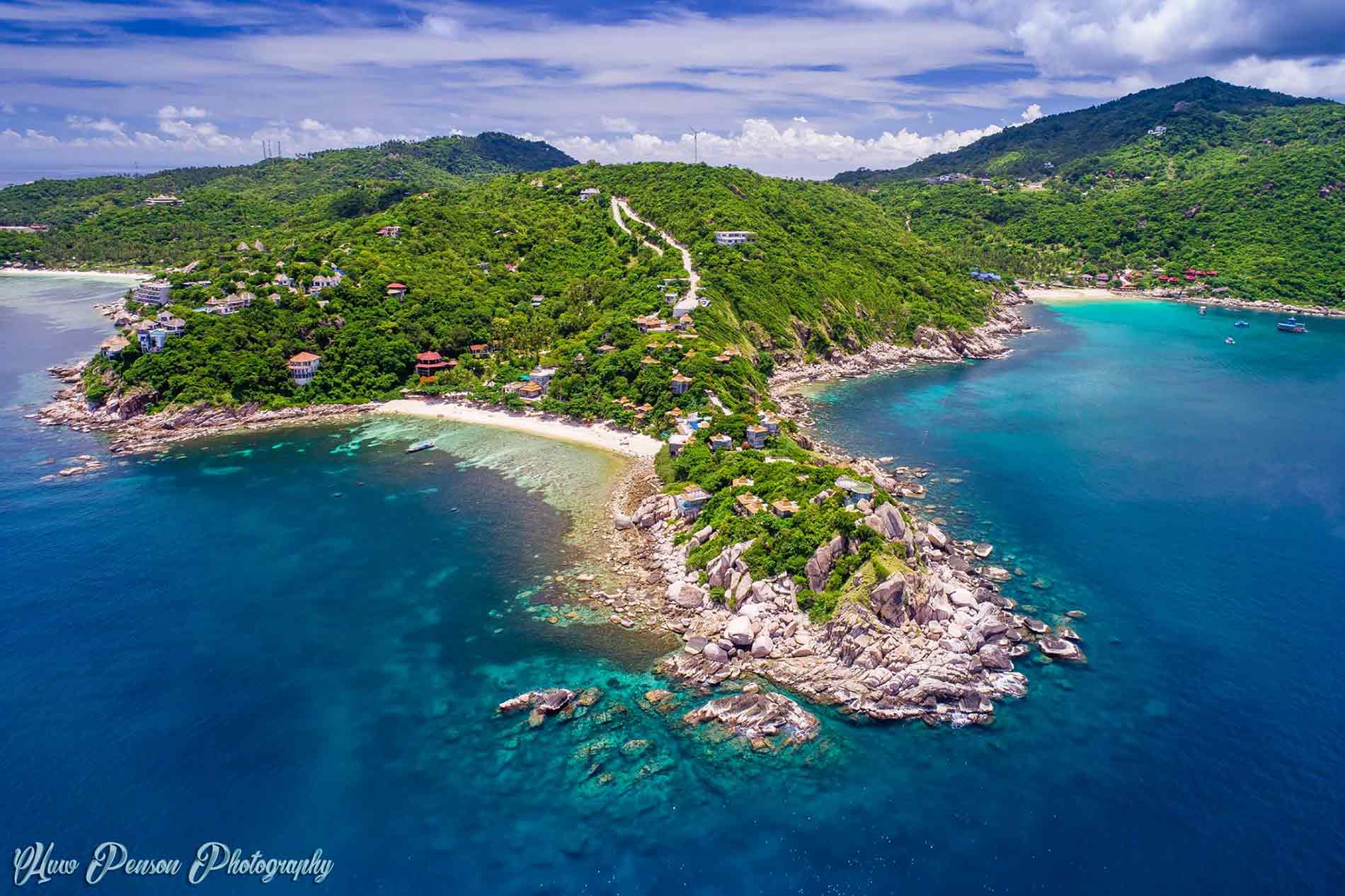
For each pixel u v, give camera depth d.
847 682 80.31
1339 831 64.94
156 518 120.88
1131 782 69.69
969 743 74.06
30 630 92.06
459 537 114.62
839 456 144.38
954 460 146.50
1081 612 94.50
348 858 63.31
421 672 84.81
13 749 74.19
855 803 67.81
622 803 68.19
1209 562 107.06
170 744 75.00
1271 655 87.12
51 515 121.31
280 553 110.06
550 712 78.12
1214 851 63.03
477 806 68.19
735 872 61.59
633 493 128.50
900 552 92.69
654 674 83.69
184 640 90.56
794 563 91.38
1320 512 122.88
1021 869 61.50
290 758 73.31
